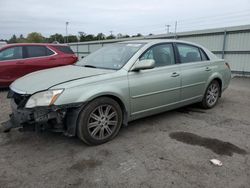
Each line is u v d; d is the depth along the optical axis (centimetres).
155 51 430
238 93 754
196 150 341
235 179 272
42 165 302
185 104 488
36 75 383
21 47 785
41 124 313
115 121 372
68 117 328
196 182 266
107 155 326
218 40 1391
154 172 285
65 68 418
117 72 370
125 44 456
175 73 445
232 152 335
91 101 339
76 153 332
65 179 272
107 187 258
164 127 431
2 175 280
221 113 519
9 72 756
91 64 430
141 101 396
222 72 563
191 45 508
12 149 345
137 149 344
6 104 594
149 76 403
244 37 1262
